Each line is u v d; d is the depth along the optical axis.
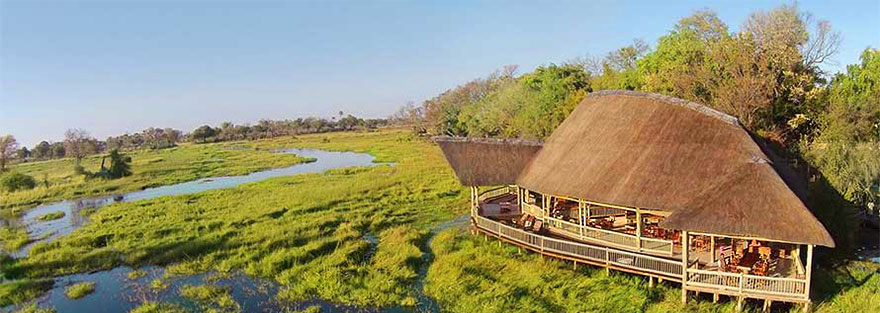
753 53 35.34
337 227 34.28
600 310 19.16
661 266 19.75
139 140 163.38
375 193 46.38
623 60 83.19
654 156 21.81
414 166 63.38
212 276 25.28
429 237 31.36
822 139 33.00
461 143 29.05
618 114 25.73
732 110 33.72
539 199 30.69
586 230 23.78
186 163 87.94
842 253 23.09
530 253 25.55
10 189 59.78
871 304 17.73
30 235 37.25
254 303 21.78
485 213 30.17
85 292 23.92
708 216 17.22
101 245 32.28
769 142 31.27
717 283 18.41
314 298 22.08
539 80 70.00
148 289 24.05
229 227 34.75
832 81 41.19
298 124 195.75
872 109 34.44
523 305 19.97
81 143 112.62
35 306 22.27
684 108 23.20
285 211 39.97
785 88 34.62
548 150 27.70
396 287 22.77
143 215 40.44
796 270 19.64
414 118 122.69
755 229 16.41
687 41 45.94
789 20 35.91
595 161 23.78
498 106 72.69
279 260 26.58
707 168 19.84
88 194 56.47
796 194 18.55
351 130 193.38
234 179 67.12
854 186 26.20
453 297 21.23
